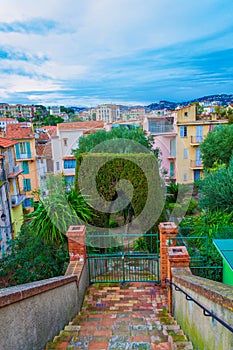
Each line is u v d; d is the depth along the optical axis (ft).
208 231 22.57
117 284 18.94
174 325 13.05
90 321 14.28
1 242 37.63
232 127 52.44
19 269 18.30
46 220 18.57
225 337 6.61
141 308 16.02
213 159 50.08
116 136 27.14
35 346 9.53
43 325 10.37
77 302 15.70
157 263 19.04
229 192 29.19
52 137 37.52
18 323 8.18
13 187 50.75
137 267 20.94
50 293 11.27
